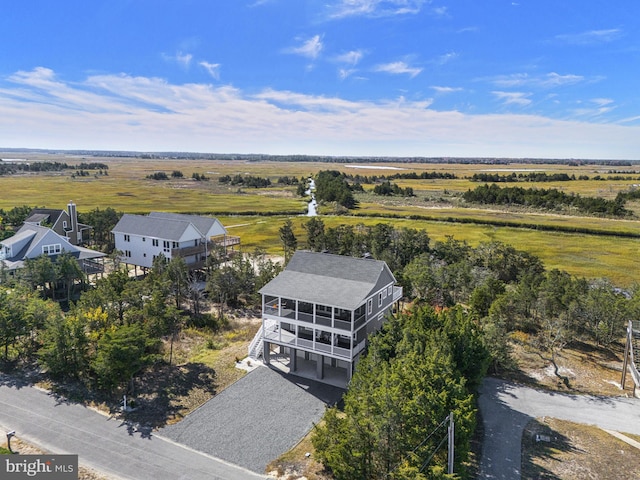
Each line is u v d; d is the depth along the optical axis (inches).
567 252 3048.7
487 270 2250.2
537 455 989.8
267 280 1948.8
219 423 1085.8
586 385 1334.9
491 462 960.9
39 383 1221.1
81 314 1325.0
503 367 1398.9
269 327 1496.1
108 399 1157.7
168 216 2591.0
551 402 1230.3
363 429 825.5
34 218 2721.5
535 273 2252.7
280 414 1140.5
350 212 4579.2
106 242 3014.3
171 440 1005.8
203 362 1413.6
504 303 1653.5
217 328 1734.7
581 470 937.5
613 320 1594.5
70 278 1899.6
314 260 1487.5
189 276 2095.2
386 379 858.8
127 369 1127.0
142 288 1584.6
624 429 1104.8
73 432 1011.9
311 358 1462.8
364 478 831.1
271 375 1347.2
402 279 1855.3
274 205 5157.5
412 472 737.0
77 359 1227.9
